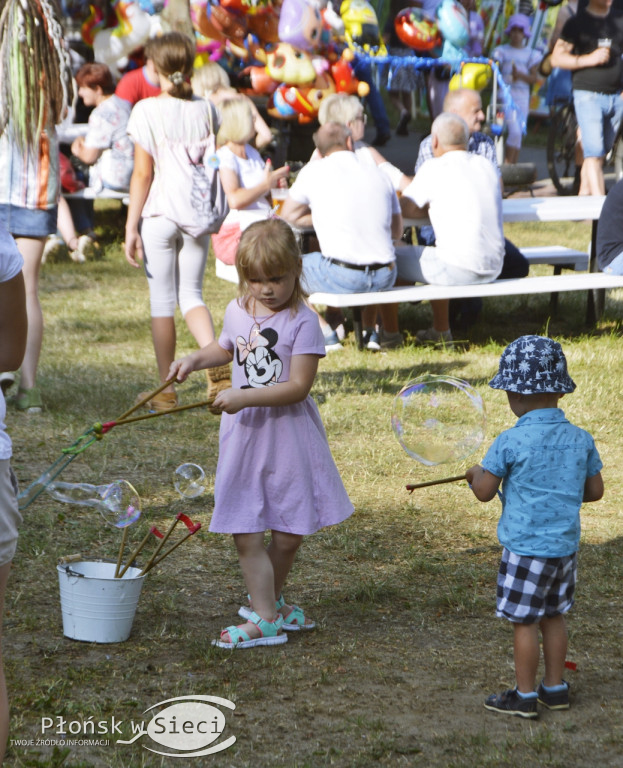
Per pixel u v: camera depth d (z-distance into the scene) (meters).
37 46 6.67
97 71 12.80
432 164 9.45
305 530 4.29
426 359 9.31
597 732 3.71
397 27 14.77
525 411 3.93
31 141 6.88
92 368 8.84
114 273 12.84
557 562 3.77
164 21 13.63
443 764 3.45
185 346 9.63
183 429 7.39
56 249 13.72
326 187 8.96
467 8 16.12
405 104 21.45
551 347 3.91
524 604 3.75
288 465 4.27
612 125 14.86
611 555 5.41
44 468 6.43
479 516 5.99
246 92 13.81
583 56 14.38
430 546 5.53
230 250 9.96
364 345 9.65
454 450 4.32
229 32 13.32
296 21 12.88
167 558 5.25
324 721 3.73
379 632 4.52
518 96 17.30
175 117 7.46
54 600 4.70
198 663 4.15
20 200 7.05
